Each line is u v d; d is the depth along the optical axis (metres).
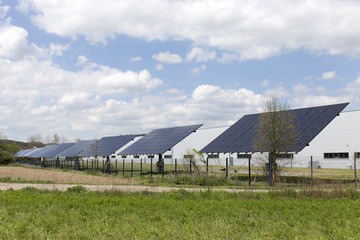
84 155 52.53
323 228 9.36
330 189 17.53
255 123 32.59
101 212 11.95
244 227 9.42
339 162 44.72
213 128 58.69
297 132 26.27
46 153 75.44
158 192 18.12
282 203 13.93
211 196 16.56
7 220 10.40
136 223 10.02
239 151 28.59
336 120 45.91
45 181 26.22
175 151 61.75
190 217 10.84
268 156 25.00
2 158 65.75
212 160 44.53
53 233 8.90
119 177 32.72
